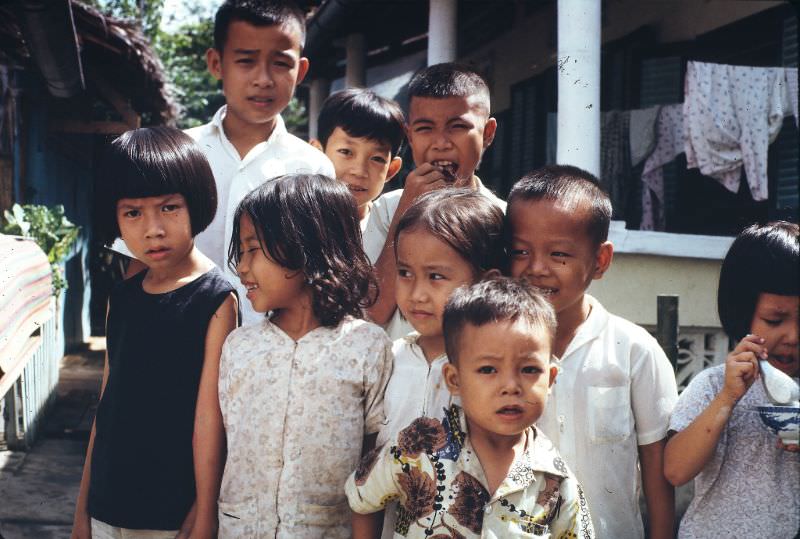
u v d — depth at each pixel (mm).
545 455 2127
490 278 2135
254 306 2336
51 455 6277
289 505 2240
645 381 2393
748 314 2246
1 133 7996
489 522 2037
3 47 7777
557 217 2248
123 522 2400
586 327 2418
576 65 5055
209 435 2398
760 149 5570
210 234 3135
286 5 3119
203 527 2371
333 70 12383
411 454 2109
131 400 2434
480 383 1997
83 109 10367
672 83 6805
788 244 2178
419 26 9938
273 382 2271
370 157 3482
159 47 20625
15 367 3137
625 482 2377
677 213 6734
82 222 12086
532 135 8867
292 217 2281
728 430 2260
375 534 2240
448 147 2914
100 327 12789
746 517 2215
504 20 9586
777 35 5797
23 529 4840
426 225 2234
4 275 2965
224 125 3246
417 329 2273
